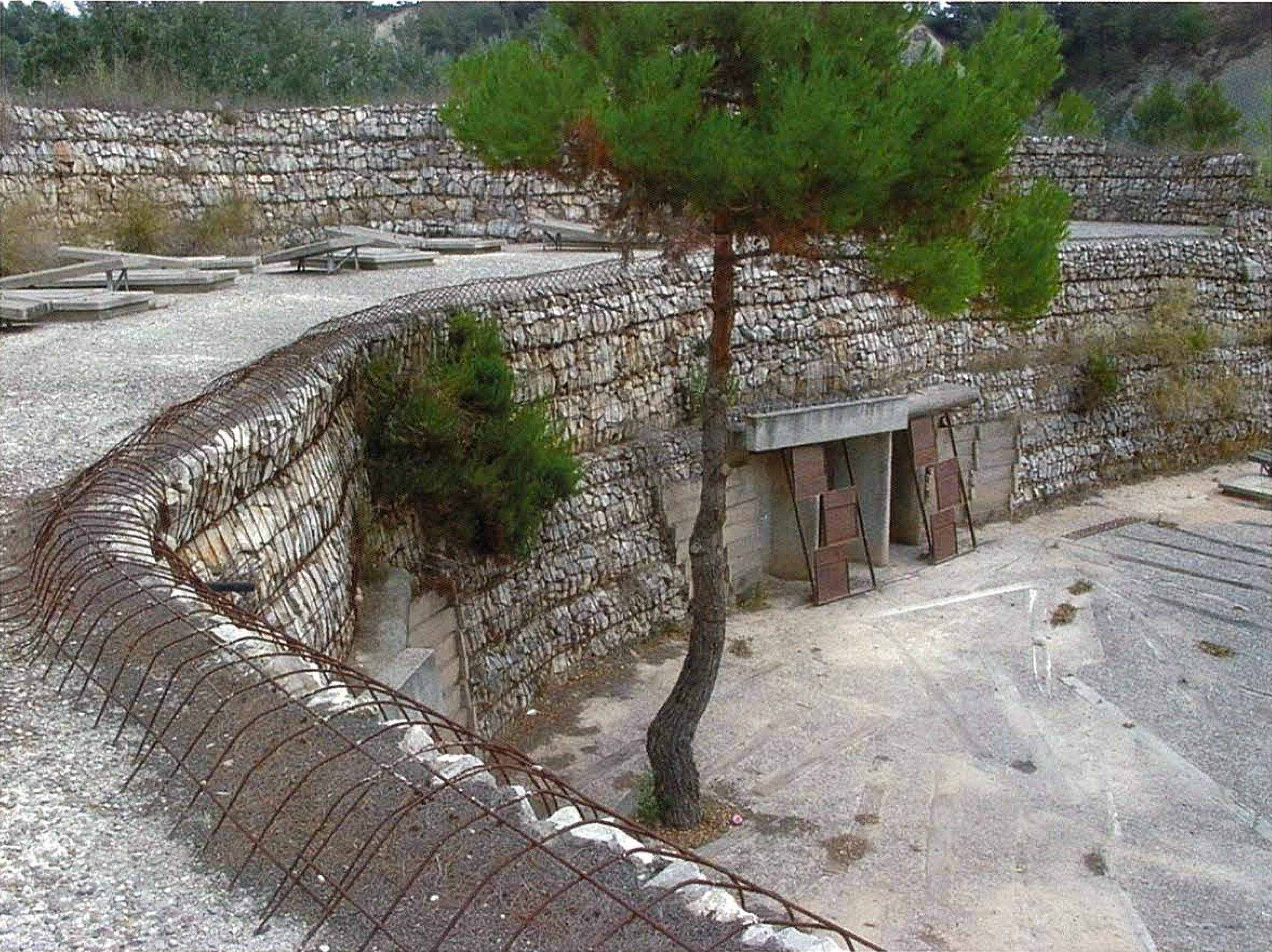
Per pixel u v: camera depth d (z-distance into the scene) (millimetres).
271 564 6387
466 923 2936
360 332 9461
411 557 9766
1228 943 7691
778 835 8984
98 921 2949
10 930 2902
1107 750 10562
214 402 6570
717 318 8883
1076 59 45312
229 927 2947
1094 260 19906
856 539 15070
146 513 4984
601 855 3244
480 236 19906
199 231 17578
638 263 13695
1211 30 44000
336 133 19172
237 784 3520
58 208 16453
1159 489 19938
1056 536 17172
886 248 8258
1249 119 35656
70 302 11672
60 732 3785
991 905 8055
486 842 3256
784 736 10711
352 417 9062
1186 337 20891
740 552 14133
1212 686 12039
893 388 16109
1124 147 26859
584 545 12055
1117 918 7938
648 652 12477
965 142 7734
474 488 9867
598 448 12695
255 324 11461
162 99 18391
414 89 28531
